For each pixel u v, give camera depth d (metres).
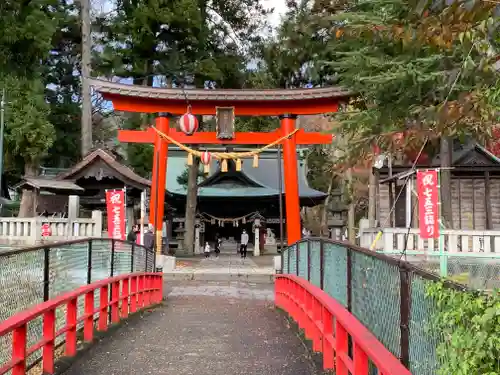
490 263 14.61
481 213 23.84
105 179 25.58
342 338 5.65
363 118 13.01
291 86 30.34
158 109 22.64
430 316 3.26
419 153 3.97
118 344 8.41
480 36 3.42
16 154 28.67
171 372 6.77
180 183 38.47
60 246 6.93
